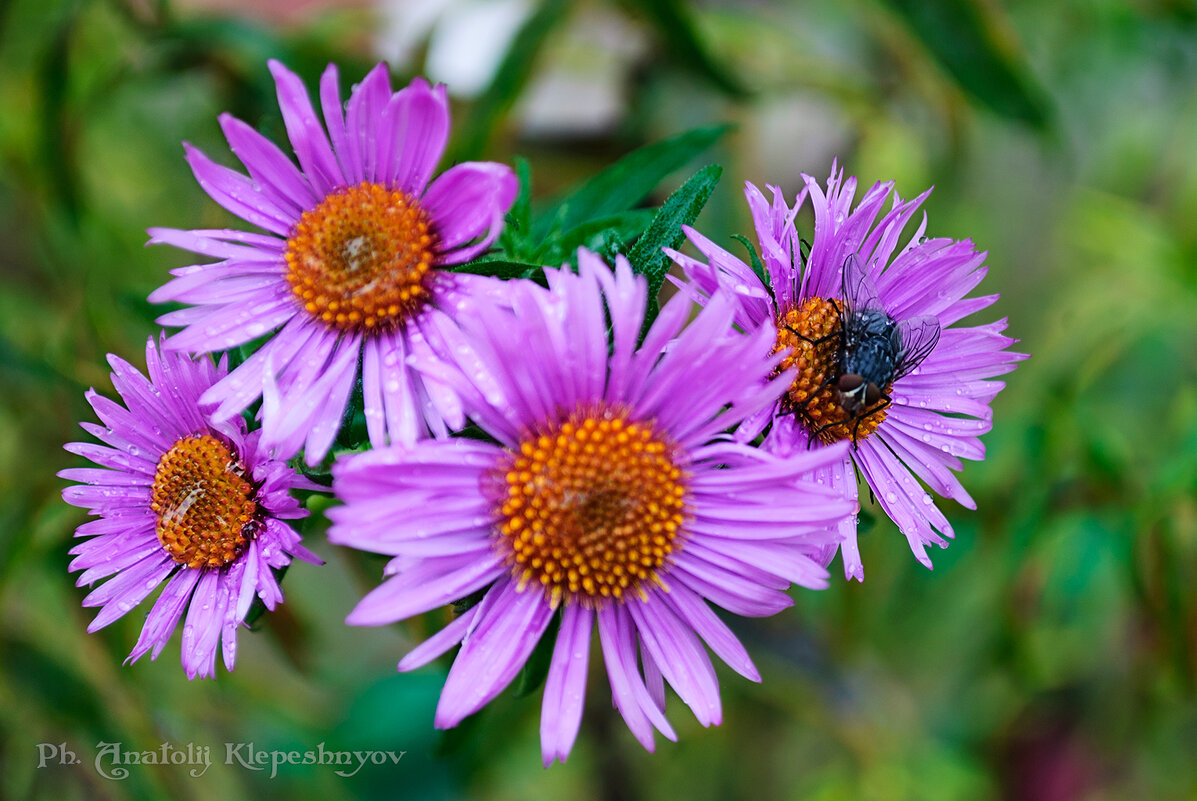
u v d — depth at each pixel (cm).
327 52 33
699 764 39
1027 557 34
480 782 34
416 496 26
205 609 27
